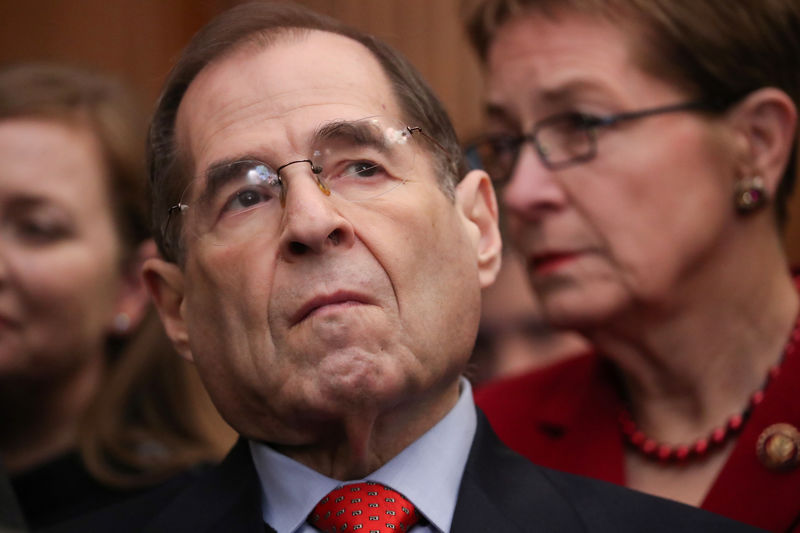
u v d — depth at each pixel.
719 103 2.29
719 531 1.71
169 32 4.13
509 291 3.50
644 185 2.23
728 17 2.28
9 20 4.47
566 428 2.45
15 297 2.76
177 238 1.84
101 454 2.86
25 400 2.85
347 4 3.71
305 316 1.63
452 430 1.79
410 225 1.68
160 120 1.89
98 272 2.89
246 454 1.88
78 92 3.02
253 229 1.70
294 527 1.73
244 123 1.75
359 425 1.66
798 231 3.23
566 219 2.28
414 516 1.72
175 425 3.01
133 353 2.98
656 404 2.35
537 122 2.34
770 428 2.12
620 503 1.78
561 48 2.32
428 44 3.84
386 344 1.62
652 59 2.27
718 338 2.28
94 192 2.92
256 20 1.89
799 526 2.04
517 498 1.74
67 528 2.00
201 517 1.80
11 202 2.80
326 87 1.77
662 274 2.22
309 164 1.69
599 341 2.35
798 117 2.38
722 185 2.27
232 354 1.70
